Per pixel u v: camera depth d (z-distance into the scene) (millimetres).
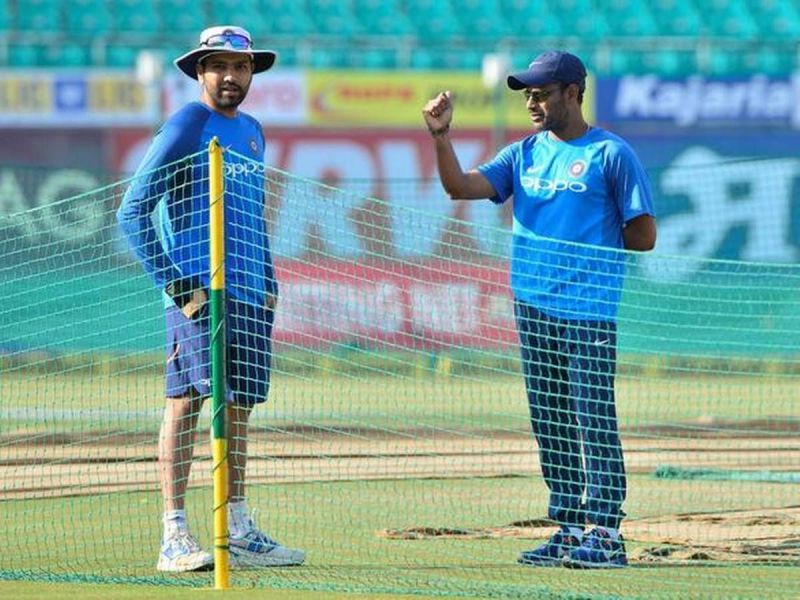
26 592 20297
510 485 32219
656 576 21547
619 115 74750
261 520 27125
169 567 22125
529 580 21188
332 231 37750
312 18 88938
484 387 47594
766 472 34062
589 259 23109
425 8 89938
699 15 90625
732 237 69375
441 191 61500
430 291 39219
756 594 20000
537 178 23938
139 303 42188
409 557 23328
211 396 21688
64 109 72875
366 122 73562
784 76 74500
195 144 22734
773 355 54688
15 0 87250
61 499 29781
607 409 23047
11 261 40844
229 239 22547
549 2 90562
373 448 38438
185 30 87938
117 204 42125
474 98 73625
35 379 33719
